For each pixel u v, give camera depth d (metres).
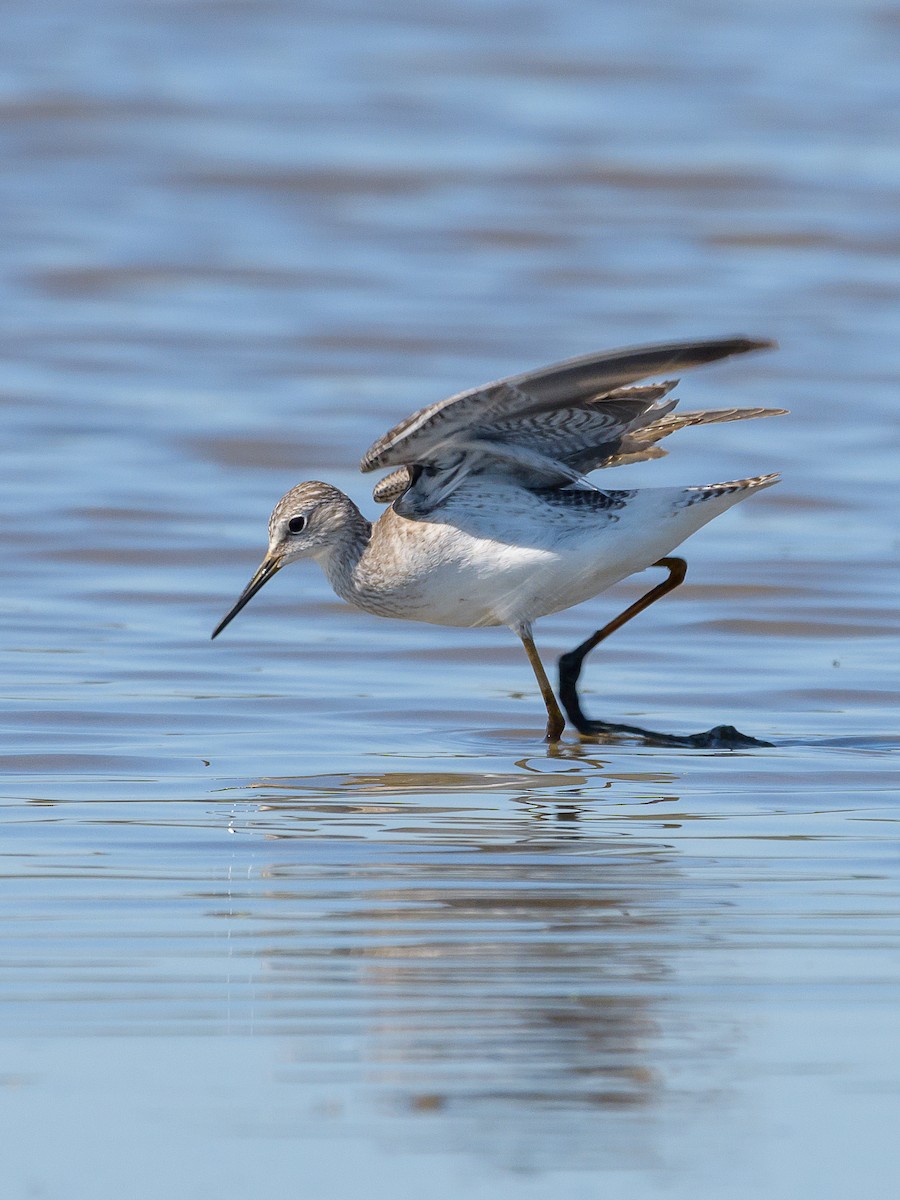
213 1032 8.13
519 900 9.87
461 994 8.56
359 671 15.51
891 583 18.14
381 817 11.51
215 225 33.34
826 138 38.34
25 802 11.73
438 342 27.23
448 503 13.51
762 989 8.66
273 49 43.62
